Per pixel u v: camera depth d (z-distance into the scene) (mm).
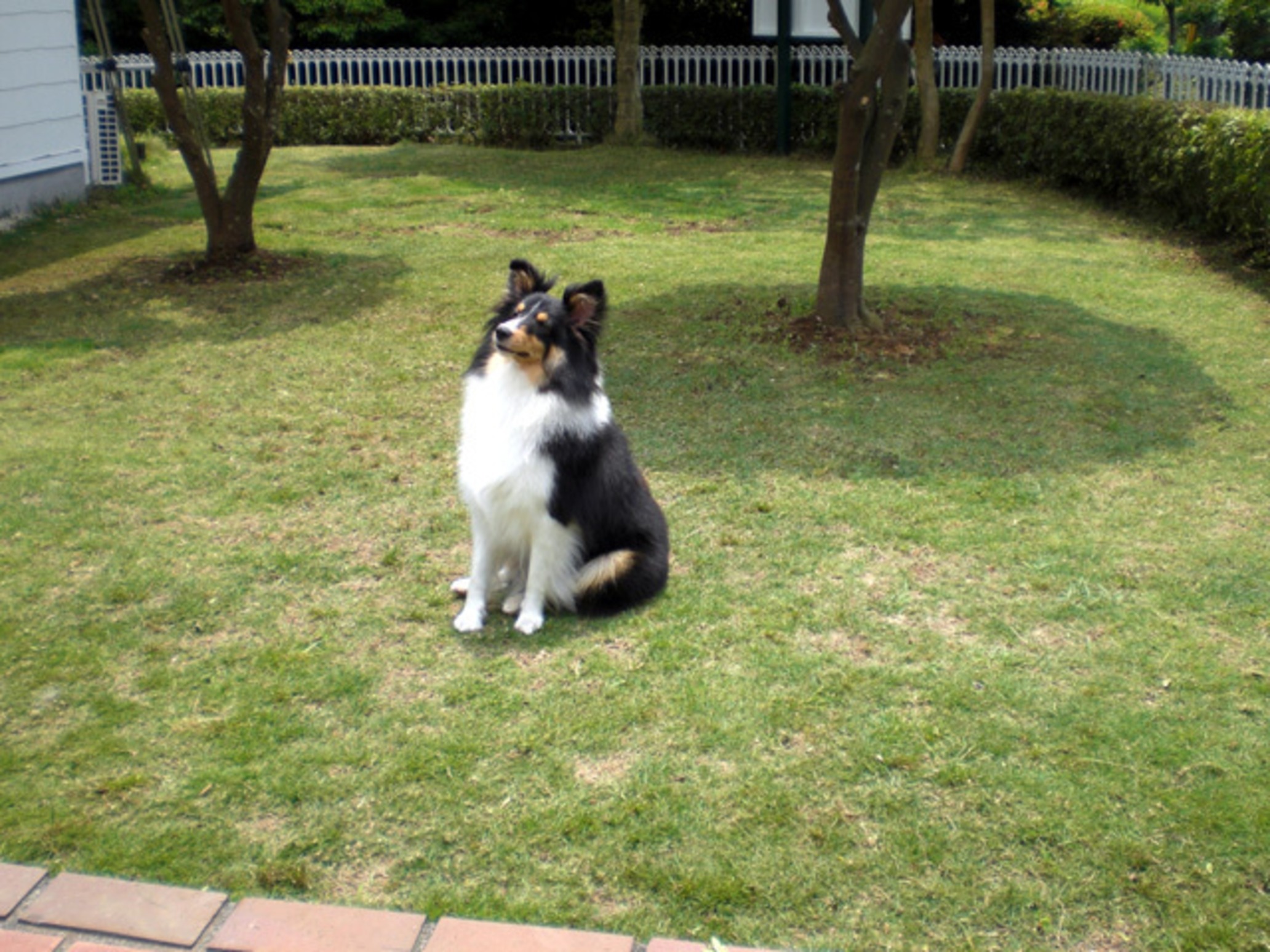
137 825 3152
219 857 3027
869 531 5016
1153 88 13820
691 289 8930
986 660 3982
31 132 12148
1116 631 4172
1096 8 20969
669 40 22375
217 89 19359
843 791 3283
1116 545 4852
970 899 2883
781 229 11562
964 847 3062
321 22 21781
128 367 7184
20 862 3016
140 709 3697
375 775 3359
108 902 2861
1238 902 2873
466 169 15430
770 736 3539
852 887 2924
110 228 11617
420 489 5480
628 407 6535
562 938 2730
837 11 7387
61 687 3826
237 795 3275
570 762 3416
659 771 3373
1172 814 3182
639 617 4285
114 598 4414
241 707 3709
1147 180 12289
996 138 16062
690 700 3730
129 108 18906
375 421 6355
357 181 14414
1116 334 7840
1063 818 3168
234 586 4535
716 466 5730
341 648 4090
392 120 19281
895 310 8289
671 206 12758
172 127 9125
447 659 4012
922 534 4969
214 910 2838
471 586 4238
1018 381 6895
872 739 3523
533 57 20156
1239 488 5414
